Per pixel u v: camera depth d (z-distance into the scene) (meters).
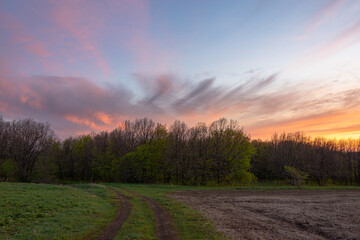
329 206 28.38
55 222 15.85
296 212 23.97
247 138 63.84
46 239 12.36
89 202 24.12
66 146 92.75
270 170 90.00
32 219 16.50
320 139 88.25
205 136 65.75
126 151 77.69
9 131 73.56
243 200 31.86
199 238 13.65
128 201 27.33
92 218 17.88
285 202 30.89
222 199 32.47
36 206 20.11
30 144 73.38
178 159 63.56
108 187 45.19
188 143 66.12
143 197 31.19
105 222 16.88
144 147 67.56
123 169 66.44
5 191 27.83
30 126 74.81
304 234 16.27
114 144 80.56
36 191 29.83
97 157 78.81
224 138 65.06
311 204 29.73
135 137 78.69
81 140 90.38
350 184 83.50
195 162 61.84
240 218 20.47
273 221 19.95
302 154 82.88
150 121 78.25
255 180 68.94
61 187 38.91
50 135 77.19
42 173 71.81
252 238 14.56
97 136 92.38
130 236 13.22
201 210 23.20
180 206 24.48
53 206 20.75
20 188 32.75
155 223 17.00
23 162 71.69
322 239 15.30
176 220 18.09
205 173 60.78
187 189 44.31
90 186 44.47
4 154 70.25
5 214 17.05
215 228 16.20
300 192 43.66
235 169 61.56
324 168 80.88
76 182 79.62
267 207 26.69
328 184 79.12
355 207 27.88
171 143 66.88
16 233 13.34
